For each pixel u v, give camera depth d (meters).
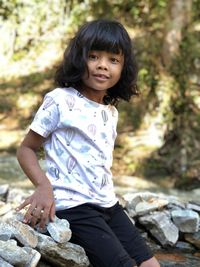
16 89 7.00
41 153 1.83
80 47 1.67
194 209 2.38
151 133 5.60
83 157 1.65
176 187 4.93
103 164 1.69
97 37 1.66
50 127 1.66
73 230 1.62
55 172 1.66
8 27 7.84
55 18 7.78
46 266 1.59
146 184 4.88
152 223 2.19
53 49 7.71
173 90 5.62
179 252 2.15
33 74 7.33
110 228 1.65
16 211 1.61
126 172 5.16
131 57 1.76
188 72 5.81
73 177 1.64
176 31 5.71
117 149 5.46
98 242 1.58
